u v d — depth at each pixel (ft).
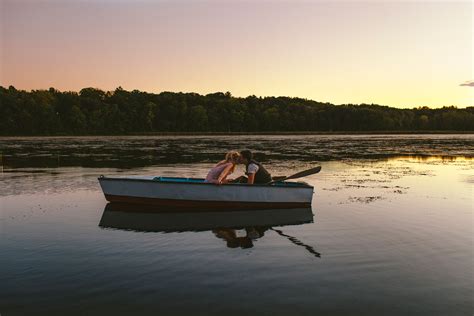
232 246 19.43
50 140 151.53
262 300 13.48
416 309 12.96
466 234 21.35
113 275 15.53
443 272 16.01
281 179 31.12
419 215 25.79
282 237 21.04
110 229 22.48
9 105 220.43
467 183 39.24
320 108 347.97
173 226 23.41
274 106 326.24
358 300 13.53
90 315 12.48
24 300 13.44
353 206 28.68
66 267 16.39
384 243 19.83
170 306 13.05
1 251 18.43
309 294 13.96
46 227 22.70
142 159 63.98
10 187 35.88
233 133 276.62
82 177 42.09
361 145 114.11
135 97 289.94
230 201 28.66
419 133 299.17
